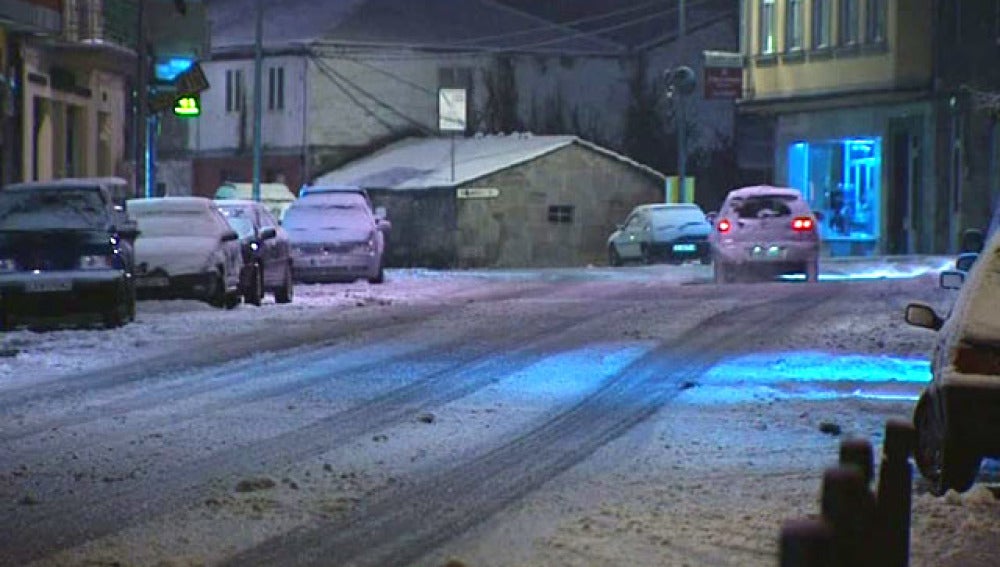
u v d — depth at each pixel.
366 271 74.38
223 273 56.00
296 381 36.56
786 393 34.44
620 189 127.56
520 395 34.12
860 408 32.09
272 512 22.14
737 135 145.12
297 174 137.25
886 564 15.99
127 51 84.00
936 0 95.56
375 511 22.22
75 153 88.69
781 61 108.25
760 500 22.69
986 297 23.58
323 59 137.00
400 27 139.62
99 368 39.28
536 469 25.41
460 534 20.72
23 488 24.05
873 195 104.81
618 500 22.77
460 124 132.75
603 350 42.53
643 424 30.11
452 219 121.56
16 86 77.06
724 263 72.44
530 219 124.56
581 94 143.50
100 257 48.31
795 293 61.53
